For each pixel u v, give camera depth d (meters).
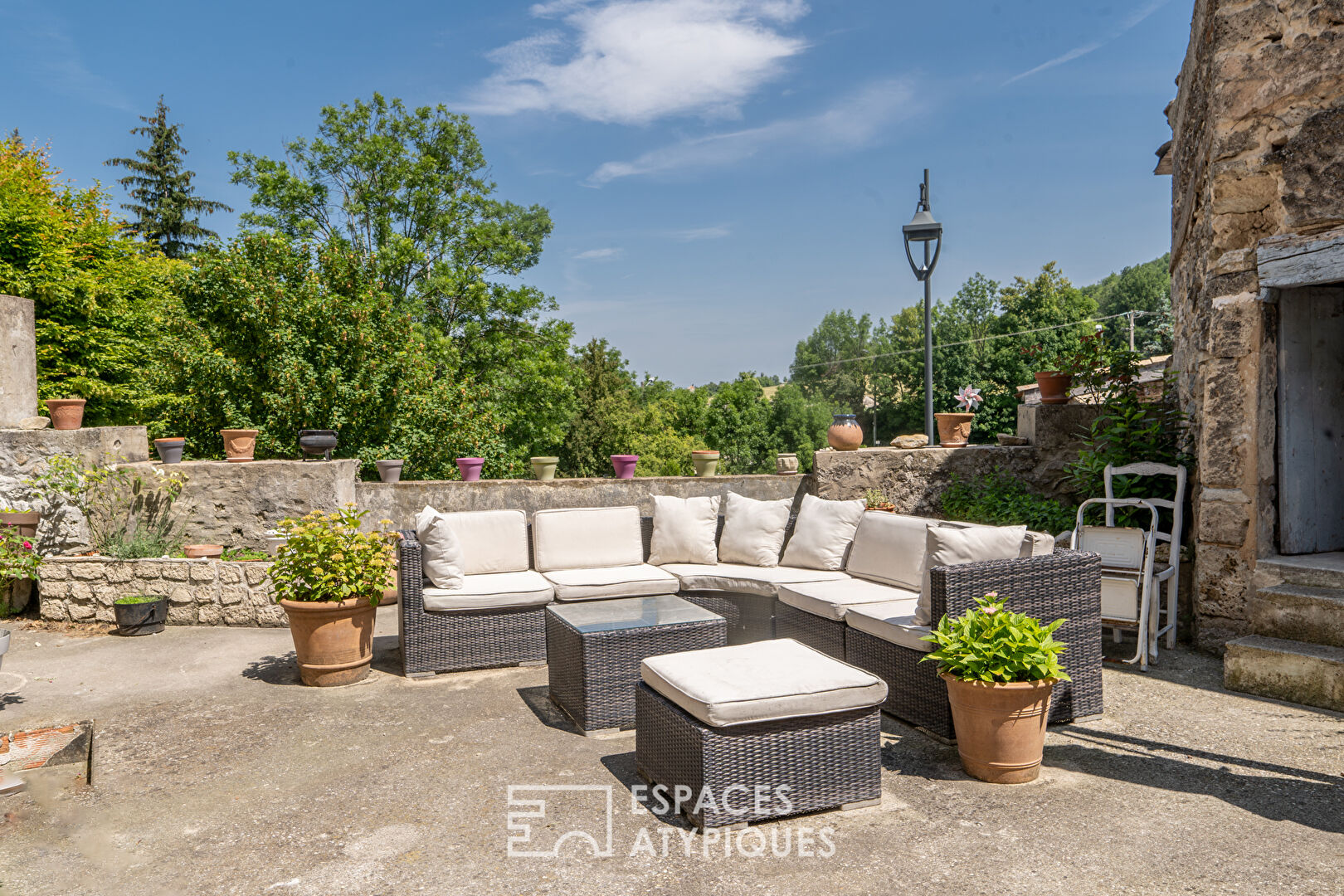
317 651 4.67
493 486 7.60
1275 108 4.55
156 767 3.51
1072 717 3.78
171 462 7.06
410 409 14.35
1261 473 4.66
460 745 3.71
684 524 5.82
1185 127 6.10
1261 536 4.67
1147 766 3.28
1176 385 6.06
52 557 6.63
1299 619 4.37
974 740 3.18
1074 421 7.18
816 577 5.13
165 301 15.45
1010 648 3.11
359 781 3.30
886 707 3.96
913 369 53.81
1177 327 6.32
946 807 2.94
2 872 2.59
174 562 6.32
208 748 3.72
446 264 20.78
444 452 14.95
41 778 3.41
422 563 5.13
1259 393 4.63
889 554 4.84
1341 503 5.11
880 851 2.61
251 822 2.93
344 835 2.80
